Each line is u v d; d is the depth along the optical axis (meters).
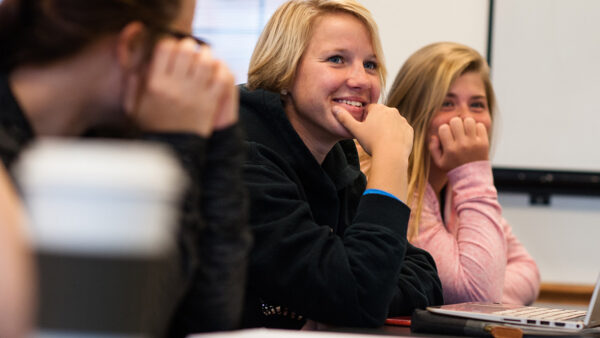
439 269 2.12
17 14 0.85
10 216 0.45
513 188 3.36
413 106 2.36
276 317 1.54
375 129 1.63
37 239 0.30
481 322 1.27
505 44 3.39
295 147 1.65
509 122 3.38
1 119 0.82
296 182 1.62
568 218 3.36
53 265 0.31
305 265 1.41
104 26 0.82
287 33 1.71
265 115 1.66
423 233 2.21
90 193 0.30
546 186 3.35
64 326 0.32
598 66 3.37
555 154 3.36
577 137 3.36
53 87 0.85
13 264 0.42
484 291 2.09
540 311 1.46
